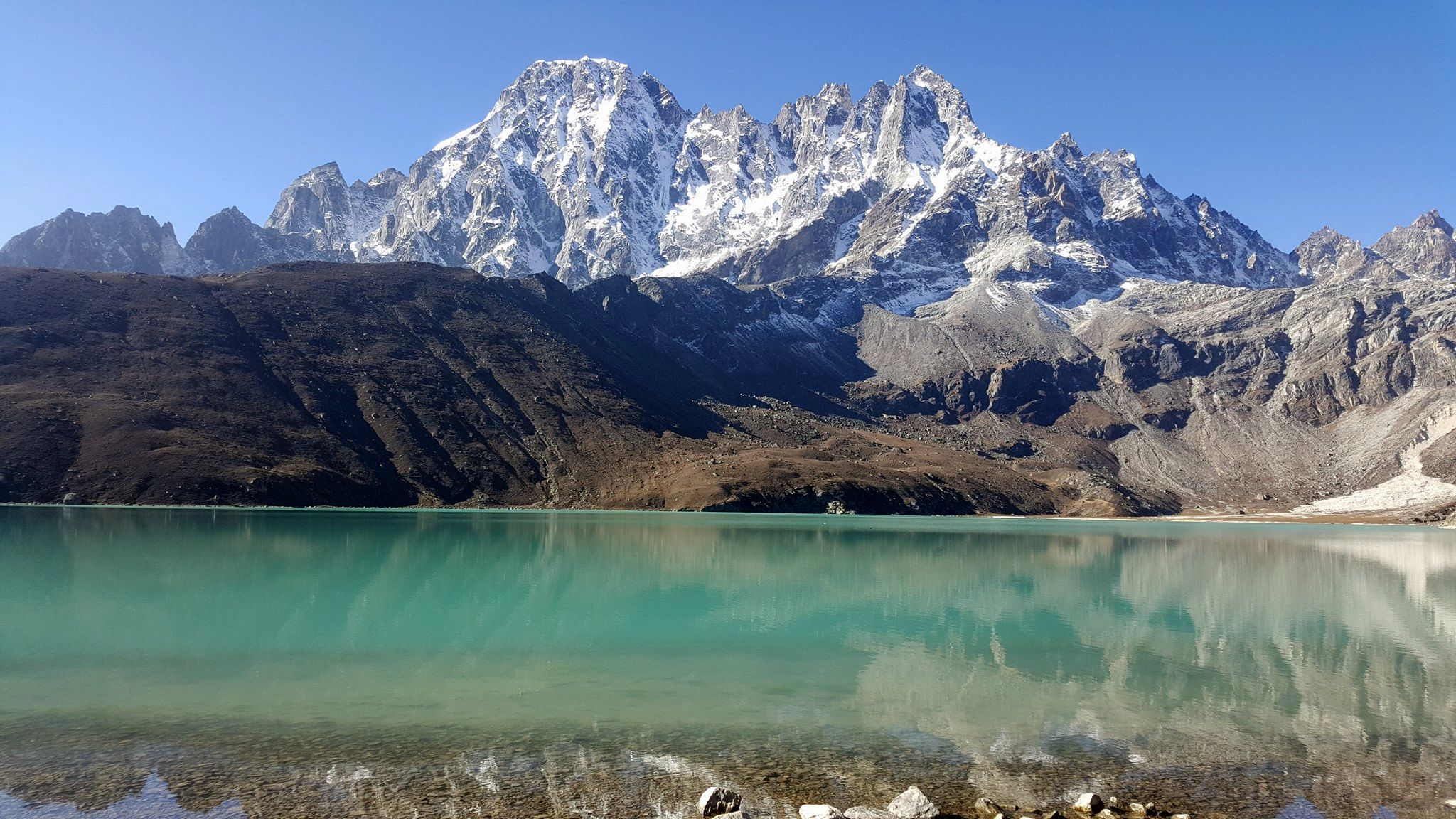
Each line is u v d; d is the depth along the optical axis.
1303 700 30.98
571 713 28.00
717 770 23.03
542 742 25.09
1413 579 76.50
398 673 32.72
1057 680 33.66
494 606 48.53
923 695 31.03
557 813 19.95
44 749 23.69
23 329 174.38
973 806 20.86
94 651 35.31
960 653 38.41
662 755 24.11
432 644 38.03
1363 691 32.47
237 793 20.73
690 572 69.12
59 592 49.81
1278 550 113.88
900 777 22.80
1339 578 76.00
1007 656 37.97
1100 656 38.28
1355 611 54.28
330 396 192.25
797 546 99.31
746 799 21.06
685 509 184.50
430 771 22.53
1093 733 26.81
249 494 146.38
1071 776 23.12
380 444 184.75
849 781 22.47
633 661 35.66
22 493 131.38
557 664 34.81
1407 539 146.62
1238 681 33.81
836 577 67.75
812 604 52.59
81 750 23.62
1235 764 24.19
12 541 76.06
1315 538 146.38
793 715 28.16
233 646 36.81
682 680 32.62
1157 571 79.88
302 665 33.59
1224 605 56.00
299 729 25.77
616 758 23.81
